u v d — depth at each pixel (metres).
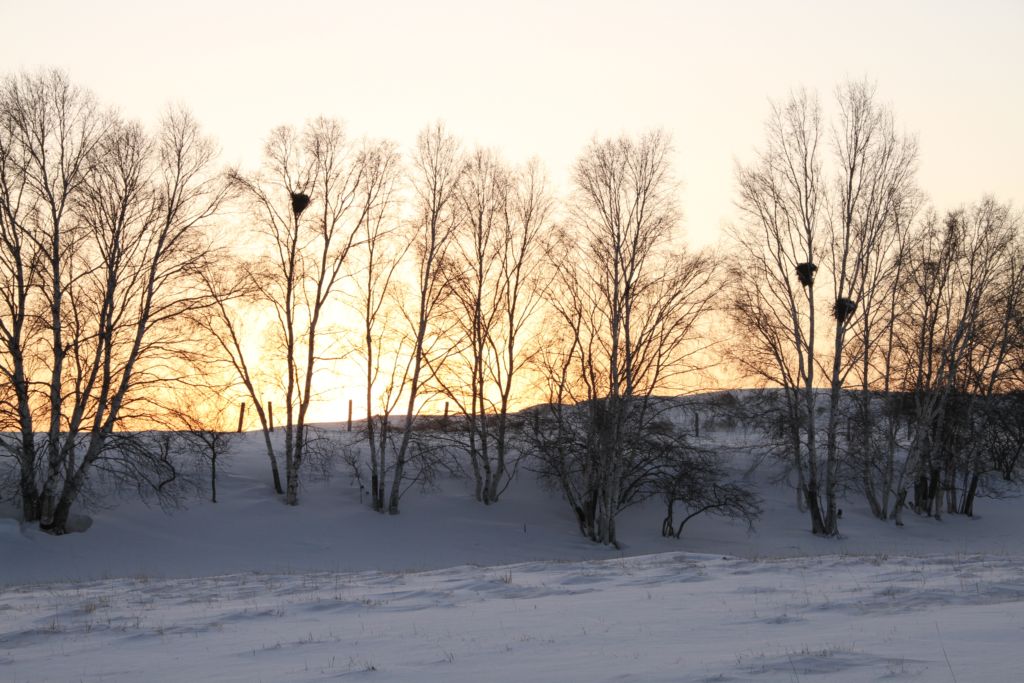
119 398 31.23
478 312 37.41
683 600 14.52
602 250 35.25
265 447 43.81
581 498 38.16
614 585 17.05
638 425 36.62
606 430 35.62
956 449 43.41
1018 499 47.22
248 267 33.78
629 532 37.88
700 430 45.62
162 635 13.33
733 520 39.91
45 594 19.56
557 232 36.34
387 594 16.86
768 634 10.95
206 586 19.94
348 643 11.84
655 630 11.62
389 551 33.06
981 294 40.72
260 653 11.52
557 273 36.06
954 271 40.94
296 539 33.34
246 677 9.98
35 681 10.52
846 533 38.72
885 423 46.25
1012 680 7.56
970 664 8.28
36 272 30.52
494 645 11.09
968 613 11.68
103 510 33.47
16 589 21.95
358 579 20.25
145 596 18.42
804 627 11.35
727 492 37.09
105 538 31.41
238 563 30.66
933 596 13.39
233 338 35.44
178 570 29.50
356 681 9.37
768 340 36.69
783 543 36.41
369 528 35.06
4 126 29.88
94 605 16.67
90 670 11.02
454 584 17.89
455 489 40.41
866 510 43.16
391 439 40.91
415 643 11.56
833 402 37.47
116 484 34.84
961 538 38.81
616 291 34.97
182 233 31.72
